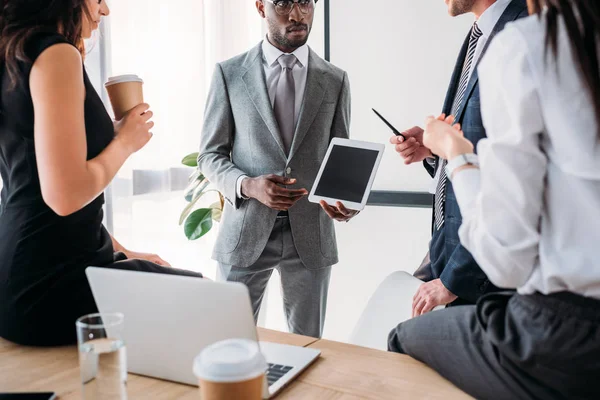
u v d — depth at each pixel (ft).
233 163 7.97
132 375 3.71
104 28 8.66
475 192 3.39
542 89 2.89
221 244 7.95
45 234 4.29
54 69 3.95
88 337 2.91
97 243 4.61
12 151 4.32
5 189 4.51
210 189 9.79
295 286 8.11
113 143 4.45
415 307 5.49
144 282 3.40
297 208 7.79
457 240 5.57
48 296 4.26
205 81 10.39
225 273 7.93
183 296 3.30
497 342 3.23
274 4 7.47
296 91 7.83
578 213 2.95
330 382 3.62
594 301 2.97
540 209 3.05
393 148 9.77
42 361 3.99
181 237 10.44
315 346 4.26
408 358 4.01
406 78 9.60
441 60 9.34
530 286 3.14
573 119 2.86
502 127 3.06
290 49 7.74
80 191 3.98
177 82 9.97
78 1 4.50
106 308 3.61
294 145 7.63
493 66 3.09
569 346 2.97
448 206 5.73
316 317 8.17
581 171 2.88
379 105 9.82
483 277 5.13
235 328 3.21
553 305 3.05
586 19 2.85
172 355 3.51
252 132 7.70
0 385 3.56
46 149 3.91
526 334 3.14
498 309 3.41
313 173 7.80
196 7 10.15
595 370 2.94
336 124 8.05
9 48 4.04
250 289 8.00
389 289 5.81
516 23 3.11
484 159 3.10
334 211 7.04
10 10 4.19
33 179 4.28
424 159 6.89
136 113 4.68
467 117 5.45
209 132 8.01
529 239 3.05
